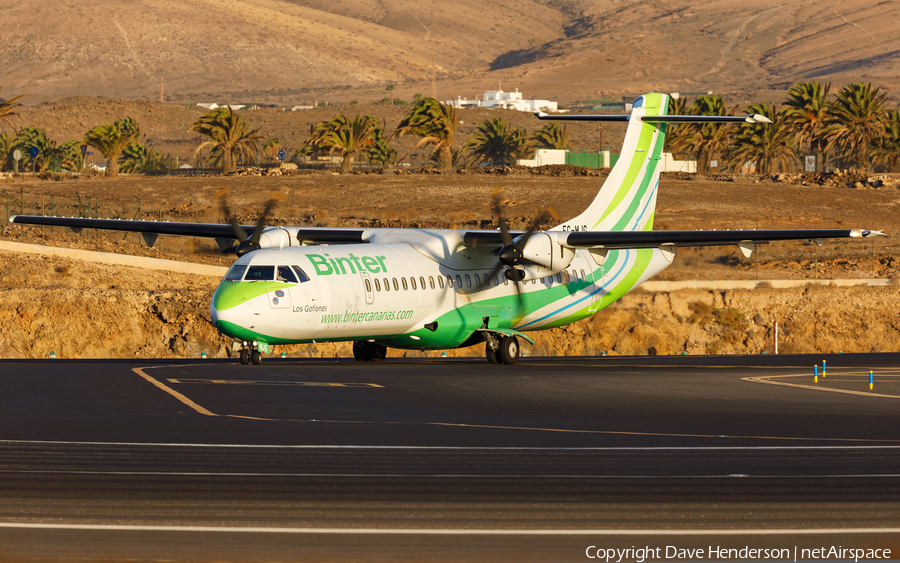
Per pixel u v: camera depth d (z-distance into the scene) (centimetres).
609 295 12425
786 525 3491
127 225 11675
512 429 5775
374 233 11106
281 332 9212
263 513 3569
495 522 3488
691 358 12888
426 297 10394
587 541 3266
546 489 4050
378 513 3594
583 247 10681
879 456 4950
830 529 3444
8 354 13425
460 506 3722
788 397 7719
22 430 5397
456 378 8725
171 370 8875
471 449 5047
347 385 7944
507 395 7562
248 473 4303
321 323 9419
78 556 3022
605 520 3534
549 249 10456
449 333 10706
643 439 5456
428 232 10925
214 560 3009
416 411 6538
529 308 11500
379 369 9569
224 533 3297
